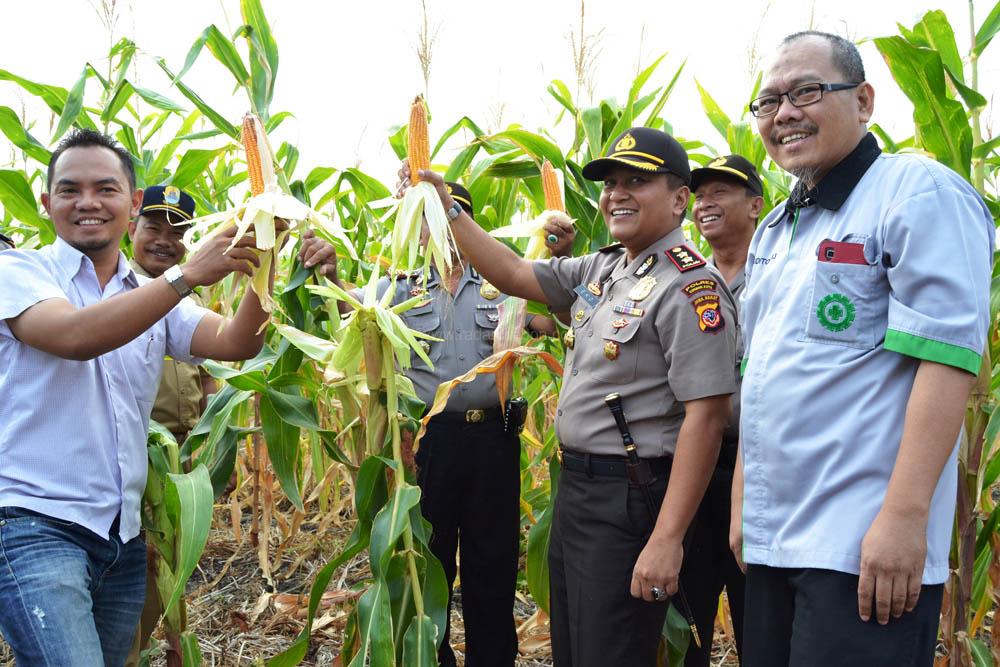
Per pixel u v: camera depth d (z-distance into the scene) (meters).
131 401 2.25
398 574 2.47
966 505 2.49
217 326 2.43
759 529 1.81
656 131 2.37
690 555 2.62
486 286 3.32
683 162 2.37
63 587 1.92
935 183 1.62
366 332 2.36
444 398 2.51
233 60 2.79
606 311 2.38
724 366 2.15
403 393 2.64
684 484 2.13
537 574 3.12
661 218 2.35
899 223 1.61
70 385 2.07
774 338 1.81
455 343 3.21
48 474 2.03
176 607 2.64
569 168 3.48
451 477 3.16
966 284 1.55
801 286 1.77
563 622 2.50
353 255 2.19
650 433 2.26
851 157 1.75
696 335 2.15
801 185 1.85
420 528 2.51
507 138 3.41
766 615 1.84
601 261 2.60
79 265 2.16
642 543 2.24
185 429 3.30
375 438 2.44
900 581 1.53
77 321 1.91
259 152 2.09
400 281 3.35
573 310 2.53
